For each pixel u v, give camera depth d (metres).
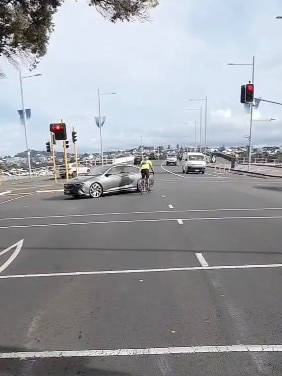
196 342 4.87
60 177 46.66
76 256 9.37
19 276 7.92
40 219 15.75
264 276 7.42
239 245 9.94
